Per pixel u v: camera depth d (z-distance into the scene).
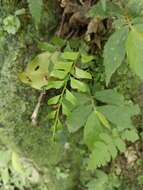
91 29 0.66
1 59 0.68
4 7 0.66
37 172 0.73
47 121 0.70
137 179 0.70
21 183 0.72
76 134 0.70
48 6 0.67
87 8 0.66
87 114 0.63
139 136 0.69
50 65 0.64
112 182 0.71
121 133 0.64
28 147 0.72
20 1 0.66
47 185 0.73
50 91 0.69
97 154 0.63
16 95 0.69
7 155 0.71
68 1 0.66
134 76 0.67
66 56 0.63
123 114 0.62
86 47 0.66
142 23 0.54
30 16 0.66
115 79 0.67
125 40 0.54
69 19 0.67
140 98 0.68
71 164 0.73
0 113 0.70
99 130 0.62
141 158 0.70
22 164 0.72
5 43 0.67
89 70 0.66
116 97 0.64
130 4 0.56
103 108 0.63
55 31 0.68
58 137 0.70
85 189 0.73
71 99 0.63
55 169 0.73
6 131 0.71
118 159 0.71
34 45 0.67
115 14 0.57
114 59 0.54
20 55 0.67
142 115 0.68
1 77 0.68
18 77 0.67
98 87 0.67
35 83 0.66
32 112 0.69
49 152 0.72
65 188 0.73
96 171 0.71
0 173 0.71
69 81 0.66
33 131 0.70
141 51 0.52
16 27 0.66
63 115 0.69
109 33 0.66
